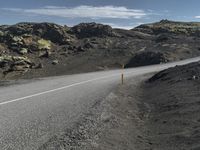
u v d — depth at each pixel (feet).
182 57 273.13
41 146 28.84
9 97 54.19
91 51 325.62
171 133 39.11
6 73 238.48
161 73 112.27
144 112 55.88
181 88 72.95
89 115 44.21
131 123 46.62
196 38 382.83
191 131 37.70
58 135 32.81
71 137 33.04
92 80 101.35
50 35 382.63
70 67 266.16
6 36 343.67
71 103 51.85
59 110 44.93
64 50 337.52
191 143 33.37
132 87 94.53
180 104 54.85
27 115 40.04
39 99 53.47
